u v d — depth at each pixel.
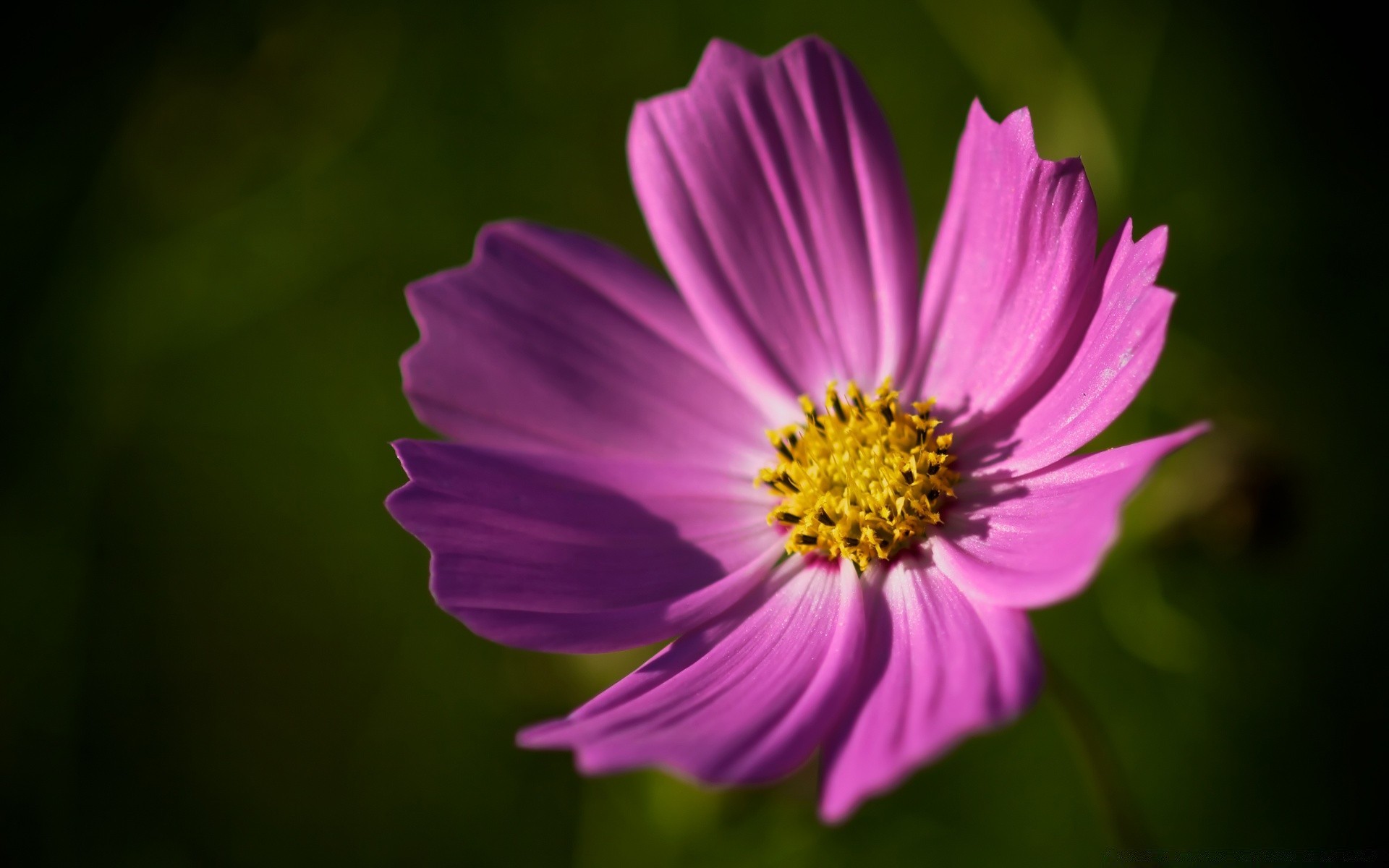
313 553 0.31
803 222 0.26
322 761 0.30
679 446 0.26
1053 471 0.24
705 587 0.25
